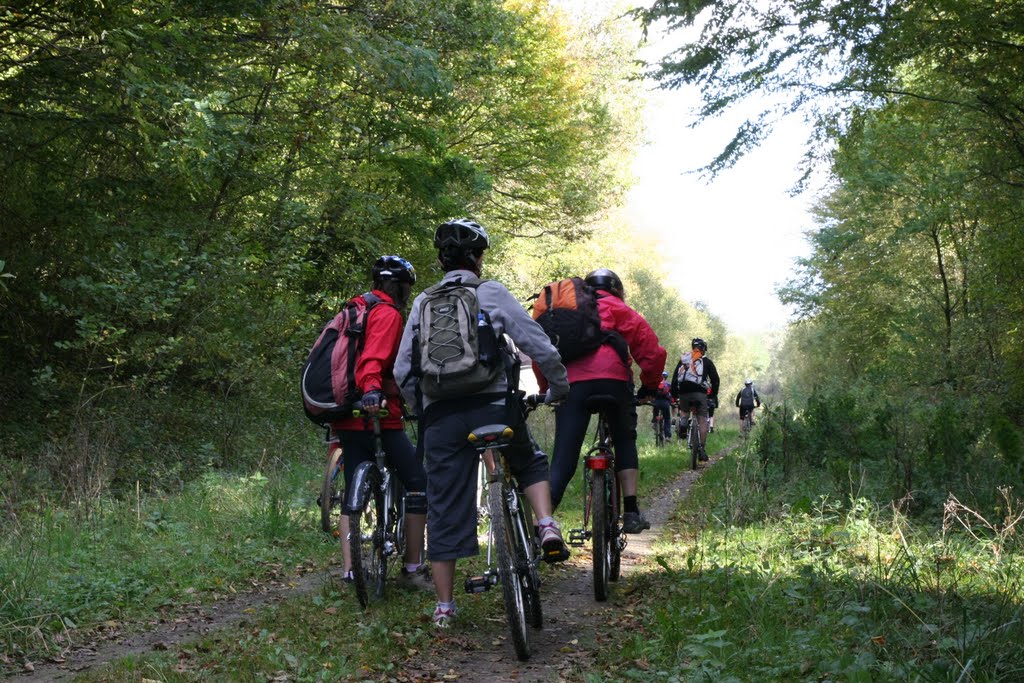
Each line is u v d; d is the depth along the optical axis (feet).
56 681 14.14
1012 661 12.30
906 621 14.89
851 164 48.67
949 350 67.72
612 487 19.20
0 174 34.14
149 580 20.40
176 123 34.17
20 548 20.47
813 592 17.04
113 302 33.09
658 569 21.17
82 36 32.27
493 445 14.53
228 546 23.67
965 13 34.17
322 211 45.21
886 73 37.81
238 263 37.58
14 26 32.17
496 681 13.51
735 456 49.16
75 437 30.17
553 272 91.35
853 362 108.47
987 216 48.11
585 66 79.92
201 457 34.19
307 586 20.71
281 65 41.81
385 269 18.75
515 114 65.41
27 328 35.86
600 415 19.76
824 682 12.25
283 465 36.50
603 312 19.10
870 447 32.89
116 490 29.58
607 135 78.23
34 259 34.47
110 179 36.76
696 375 50.98
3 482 26.45
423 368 14.66
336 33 39.14
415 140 50.85
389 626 16.40
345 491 18.24
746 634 14.66
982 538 21.95
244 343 37.73
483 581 15.16
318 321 45.62
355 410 18.19
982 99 40.11
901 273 83.35
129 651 15.87
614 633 15.79
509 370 15.11
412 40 46.29
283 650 14.96
